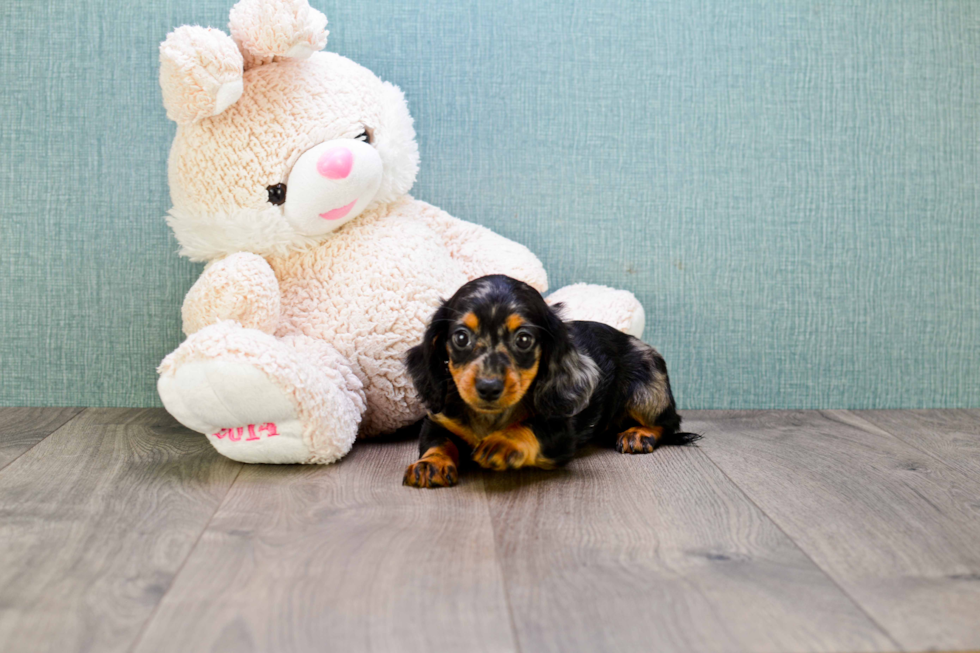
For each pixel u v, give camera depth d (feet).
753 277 8.07
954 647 3.23
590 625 3.38
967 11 8.00
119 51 7.51
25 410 7.70
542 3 7.73
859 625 3.41
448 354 5.59
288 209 6.26
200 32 5.71
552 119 7.83
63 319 7.76
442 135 7.77
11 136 7.55
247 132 6.12
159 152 7.61
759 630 3.35
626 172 7.91
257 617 3.41
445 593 3.67
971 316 8.18
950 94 8.06
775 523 4.70
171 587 3.70
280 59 6.37
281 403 5.44
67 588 3.68
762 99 7.94
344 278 6.44
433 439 5.84
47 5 7.45
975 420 7.68
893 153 8.07
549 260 7.95
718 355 8.11
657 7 7.81
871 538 4.47
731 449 6.49
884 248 8.13
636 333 7.37
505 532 4.48
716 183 7.97
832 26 7.93
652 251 8.00
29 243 7.66
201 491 5.19
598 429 6.48
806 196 8.04
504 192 7.86
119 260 7.72
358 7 7.59
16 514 4.70
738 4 7.86
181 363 5.37
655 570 3.96
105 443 6.46
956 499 5.20
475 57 7.73
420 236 6.74
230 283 5.93
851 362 8.16
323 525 4.55
